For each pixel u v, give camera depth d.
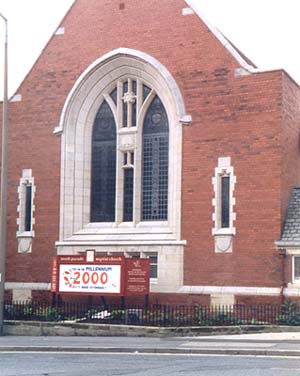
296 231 23.61
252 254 23.98
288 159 24.78
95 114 27.80
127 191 27.00
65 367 15.23
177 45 25.84
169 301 24.95
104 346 18.69
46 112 27.95
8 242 28.11
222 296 24.14
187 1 25.86
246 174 24.36
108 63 26.95
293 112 25.56
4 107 22.75
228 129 24.77
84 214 27.39
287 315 22.64
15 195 28.20
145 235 25.83
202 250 24.78
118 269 23.56
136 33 26.62
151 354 17.66
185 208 25.20
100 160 27.59
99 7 27.41
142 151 26.69
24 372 14.45
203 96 25.25
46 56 28.17
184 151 25.38
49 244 27.39
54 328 22.38
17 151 28.36
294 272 23.30
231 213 24.45
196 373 13.91
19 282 27.72
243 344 18.80
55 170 27.58
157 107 26.62
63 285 24.28
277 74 24.17
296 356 16.95
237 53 25.06
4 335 22.39
